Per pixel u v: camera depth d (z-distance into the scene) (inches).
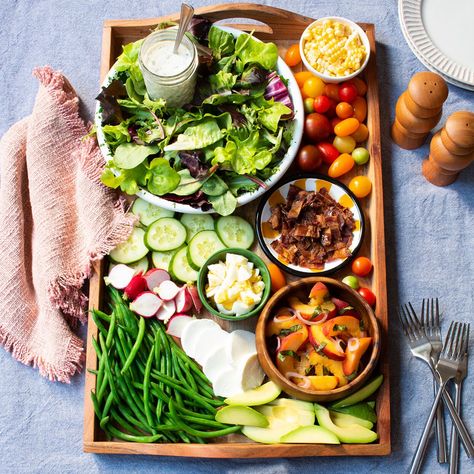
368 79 42.6
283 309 39.2
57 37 44.9
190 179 39.8
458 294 41.9
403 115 40.6
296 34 43.2
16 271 41.7
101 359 39.0
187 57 39.7
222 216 41.0
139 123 40.6
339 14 45.0
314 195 40.5
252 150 39.8
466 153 39.3
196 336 39.8
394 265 42.2
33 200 41.7
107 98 40.0
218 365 39.4
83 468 40.3
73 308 40.9
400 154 43.4
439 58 43.8
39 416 40.8
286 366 38.4
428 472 39.9
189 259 40.2
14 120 44.3
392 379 40.8
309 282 38.4
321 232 40.3
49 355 40.8
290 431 38.4
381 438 38.9
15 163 42.3
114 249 40.9
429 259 42.3
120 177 39.5
